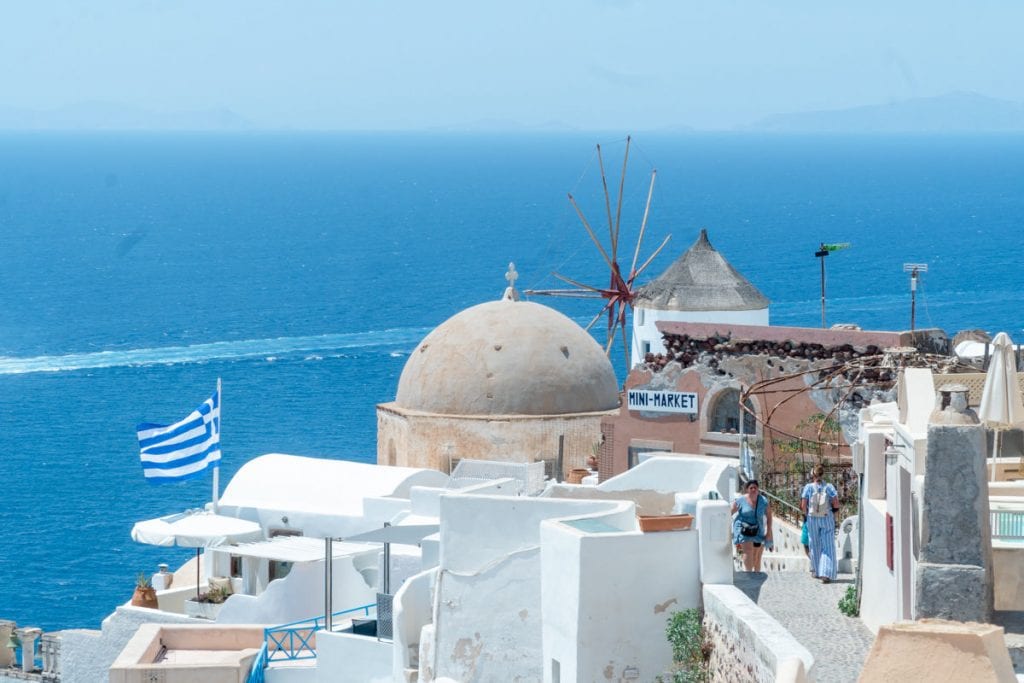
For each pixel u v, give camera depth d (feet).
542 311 214.90
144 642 151.53
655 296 264.31
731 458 170.71
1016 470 101.30
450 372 208.64
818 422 159.74
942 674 57.47
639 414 179.83
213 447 185.57
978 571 81.71
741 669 88.33
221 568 179.11
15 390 597.11
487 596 109.40
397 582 157.58
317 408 540.11
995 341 87.71
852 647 92.02
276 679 145.07
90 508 402.31
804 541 116.16
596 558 97.45
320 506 178.81
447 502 110.11
